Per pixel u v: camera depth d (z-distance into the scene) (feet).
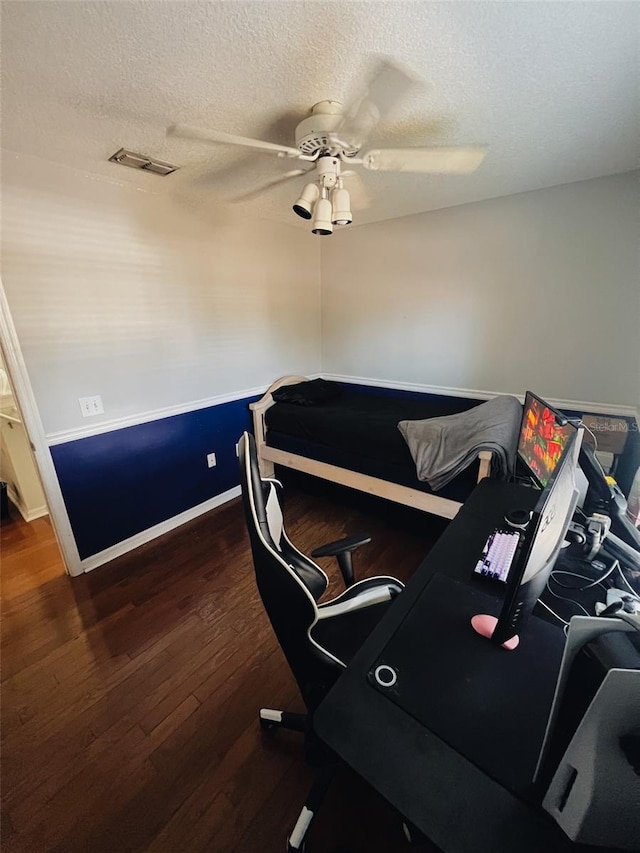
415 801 1.86
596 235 7.20
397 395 10.85
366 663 2.62
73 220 6.14
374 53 3.50
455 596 3.26
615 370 7.54
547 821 1.77
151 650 5.39
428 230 9.20
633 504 4.50
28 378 5.98
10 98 4.12
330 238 11.04
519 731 2.18
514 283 8.30
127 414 7.41
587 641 1.62
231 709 4.57
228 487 9.83
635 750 1.38
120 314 6.99
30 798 3.74
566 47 3.42
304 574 3.91
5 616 6.04
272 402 9.87
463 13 3.02
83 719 4.47
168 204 7.41
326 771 3.60
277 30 3.18
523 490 5.33
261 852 3.35
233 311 9.14
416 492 7.04
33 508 8.90
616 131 5.11
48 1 2.80
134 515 7.82
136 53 3.45
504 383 8.94
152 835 3.47
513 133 5.14
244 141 4.16
